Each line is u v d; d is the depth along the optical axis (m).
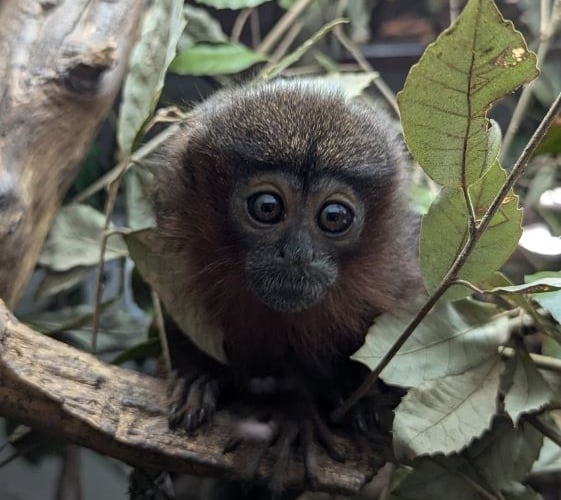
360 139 0.20
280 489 0.18
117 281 0.32
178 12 0.21
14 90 0.18
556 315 0.16
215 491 0.25
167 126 0.28
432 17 0.34
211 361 0.21
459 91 0.13
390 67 0.34
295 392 0.20
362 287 0.22
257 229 0.20
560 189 0.27
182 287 0.21
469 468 0.19
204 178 0.21
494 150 0.14
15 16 0.19
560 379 0.19
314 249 0.20
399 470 0.20
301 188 0.20
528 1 0.30
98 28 0.20
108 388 0.17
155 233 0.21
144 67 0.21
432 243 0.16
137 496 0.20
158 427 0.17
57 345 0.16
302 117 0.20
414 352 0.18
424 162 0.14
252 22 0.32
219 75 0.28
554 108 0.13
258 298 0.20
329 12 0.33
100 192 0.29
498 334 0.18
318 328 0.22
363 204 0.21
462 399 0.17
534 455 0.19
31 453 0.26
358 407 0.20
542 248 0.25
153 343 0.22
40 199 0.19
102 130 0.30
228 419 0.18
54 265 0.24
